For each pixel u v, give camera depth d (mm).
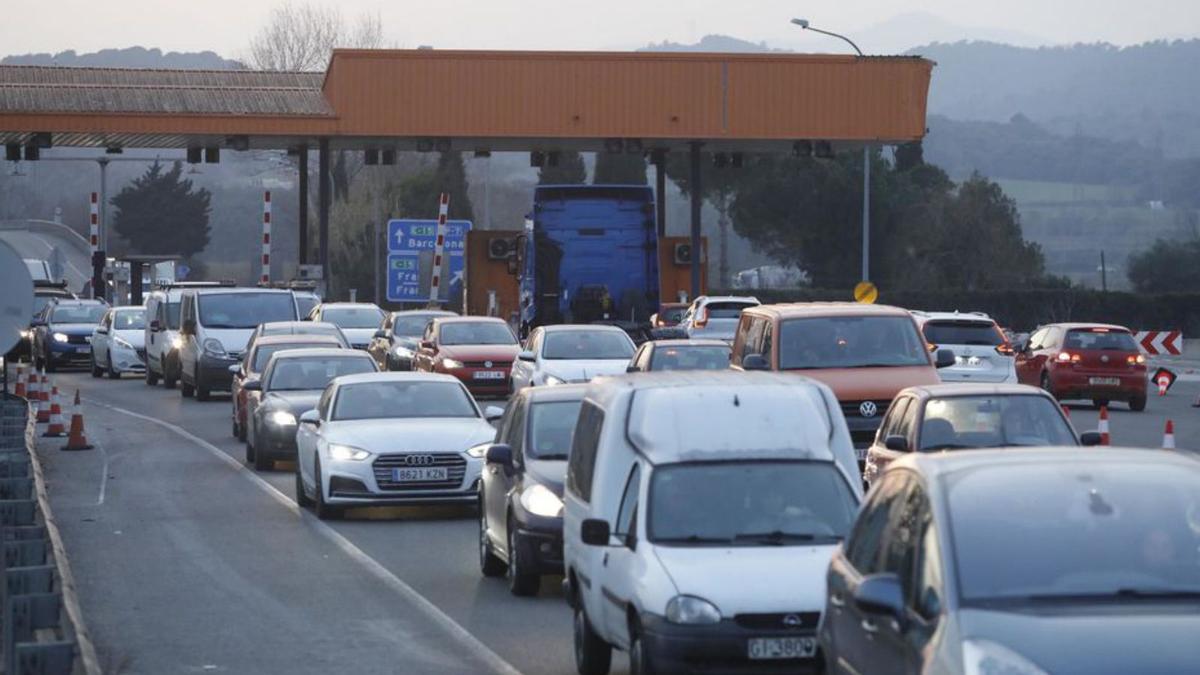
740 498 19984
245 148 95812
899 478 14727
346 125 91750
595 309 76562
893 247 162875
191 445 55469
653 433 20562
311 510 38938
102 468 48500
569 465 23000
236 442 56500
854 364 39438
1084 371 66875
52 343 98938
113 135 92188
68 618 18359
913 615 12961
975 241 163000
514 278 98250
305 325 65125
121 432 60188
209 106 93125
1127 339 67562
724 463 20344
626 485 20594
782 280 185500
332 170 178125
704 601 18203
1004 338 56219
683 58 92938
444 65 92000
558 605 26578
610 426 20938
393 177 177875
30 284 26016
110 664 22172
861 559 14891
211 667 21953
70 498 41438
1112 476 13727
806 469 20344
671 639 18141
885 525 14562
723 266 184250
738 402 20906
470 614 25781
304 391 48625
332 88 92250
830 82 93812
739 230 171000
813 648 18188
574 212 76812
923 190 172375
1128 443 51562
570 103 92625
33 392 67750
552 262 76625
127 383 88875
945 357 40406
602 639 20812
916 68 93812
